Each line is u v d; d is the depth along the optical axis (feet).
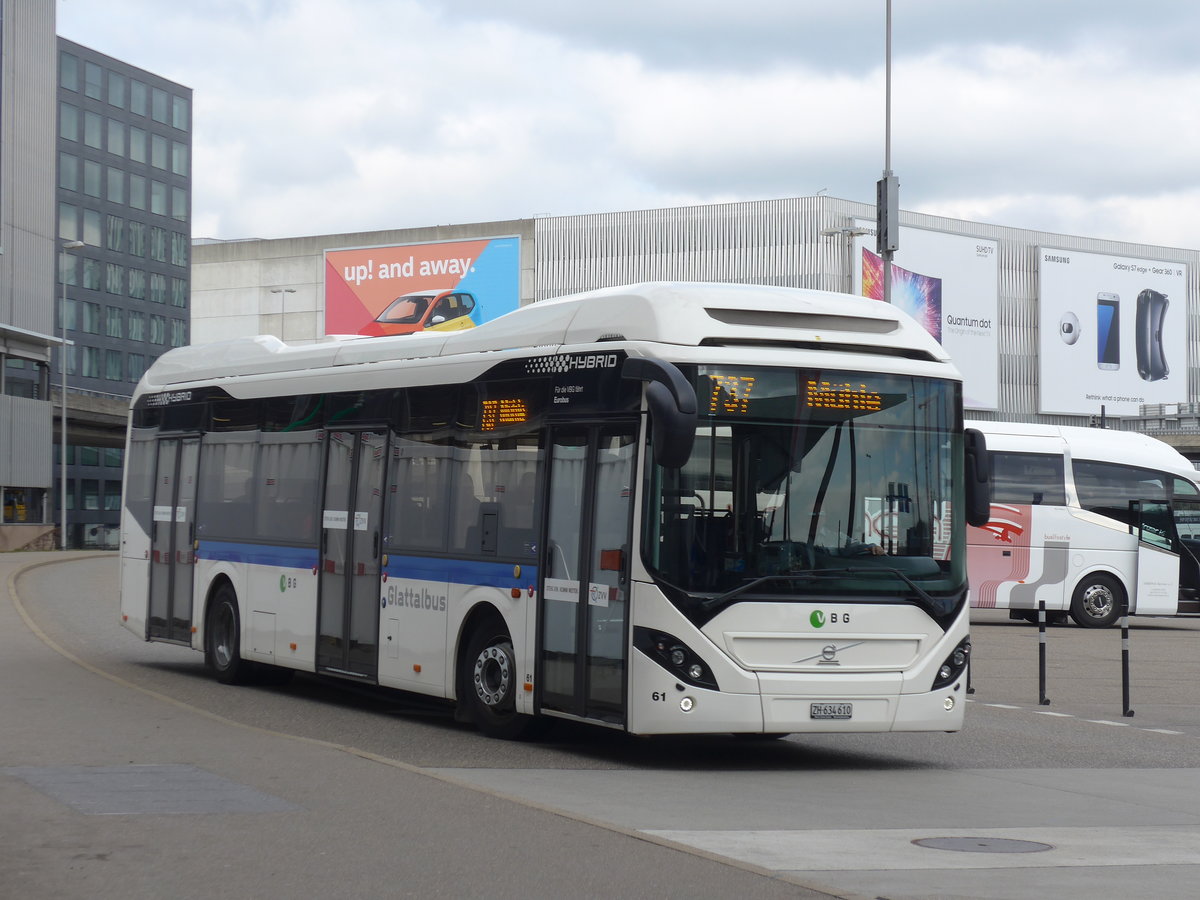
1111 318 380.99
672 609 38.19
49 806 30.09
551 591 41.86
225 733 41.50
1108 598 105.70
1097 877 26.84
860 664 39.37
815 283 334.03
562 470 41.81
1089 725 54.24
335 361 53.88
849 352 40.73
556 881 24.52
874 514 40.04
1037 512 105.70
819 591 39.14
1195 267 398.21
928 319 351.67
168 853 26.03
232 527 58.85
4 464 230.89
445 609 46.19
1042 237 374.22
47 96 248.11
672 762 41.68
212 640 60.03
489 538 44.52
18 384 246.06
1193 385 398.01
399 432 49.39
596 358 40.96
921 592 39.93
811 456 39.60
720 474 38.81
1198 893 25.70
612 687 39.32
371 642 49.73
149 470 66.03
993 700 62.28
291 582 54.49
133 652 72.33
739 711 38.22
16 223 239.50
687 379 38.19
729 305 39.86
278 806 30.48
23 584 128.57
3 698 49.65
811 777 39.58
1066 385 374.43
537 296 367.04
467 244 376.48
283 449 55.77
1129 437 108.27
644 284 40.91
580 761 40.98
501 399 44.68
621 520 39.42
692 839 28.96
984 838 30.55
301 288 401.70
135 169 358.02
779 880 24.89
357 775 34.30
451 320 378.73
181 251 373.81
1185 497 106.22
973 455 41.70
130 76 356.59
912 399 40.86
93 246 344.90
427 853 26.37
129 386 355.36
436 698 56.90
